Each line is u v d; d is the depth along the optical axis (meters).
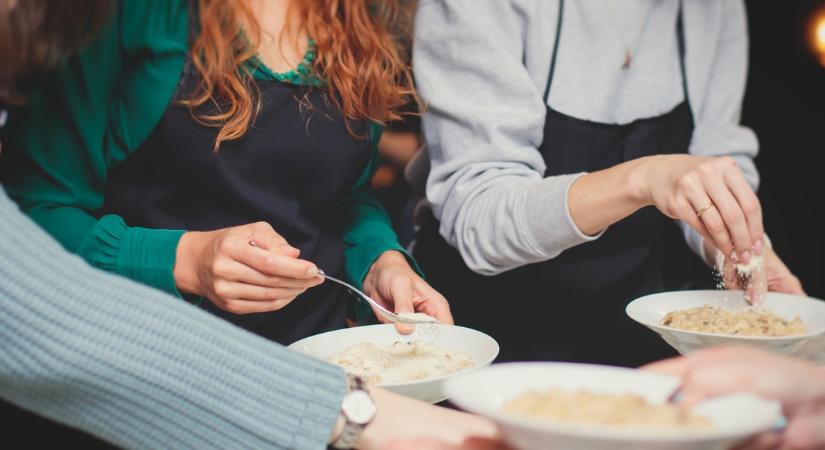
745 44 1.80
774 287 1.53
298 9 1.50
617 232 1.65
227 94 1.38
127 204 1.42
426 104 1.61
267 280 1.20
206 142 1.39
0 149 1.32
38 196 1.34
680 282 1.93
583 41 1.60
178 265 1.27
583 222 1.38
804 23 3.20
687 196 1.26
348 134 1.51
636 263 1.67
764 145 3.14
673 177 1.28
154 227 1.42
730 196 1.24
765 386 0.74
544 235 1.41
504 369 0.78
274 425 0.92
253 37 1.44
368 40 1.51
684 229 1.75
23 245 0.88
